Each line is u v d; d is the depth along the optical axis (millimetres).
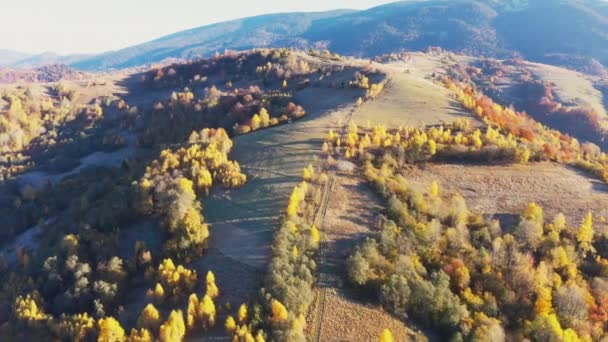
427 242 71188
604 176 94812
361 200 83312
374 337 55969
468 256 69875
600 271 70875
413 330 58125
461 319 58438
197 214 77500
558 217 77750
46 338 62750
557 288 64750
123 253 78625
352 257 64875
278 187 88062
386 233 70875
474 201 86438
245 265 67938
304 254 67500
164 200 83562
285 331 53000
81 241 82312
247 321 56125
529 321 60312
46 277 76875
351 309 59750
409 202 81312
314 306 60031
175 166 100250
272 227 75625
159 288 62500
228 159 105188
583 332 59688
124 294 68688
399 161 95688
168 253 72375
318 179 88688
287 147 106438
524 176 94375
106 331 55125
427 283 61125
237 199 86062
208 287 61125
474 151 99062
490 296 63094
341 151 100625
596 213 83312
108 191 108812
